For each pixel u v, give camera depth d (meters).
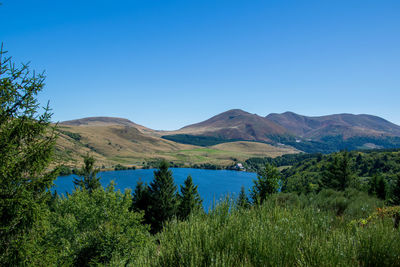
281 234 2.72
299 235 2.73
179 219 3.37
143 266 2.90
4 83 5.30
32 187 5.67
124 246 12.77
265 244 2.46
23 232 5.62
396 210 4.05
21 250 5.44
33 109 5.78
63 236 13.74
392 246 2.41
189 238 2.73
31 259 5.63
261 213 3.52
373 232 2.64
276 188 17.02
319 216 3.62
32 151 5.69
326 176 40.28
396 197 23.17
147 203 38.31
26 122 5.70
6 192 5.50
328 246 2.37
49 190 6.02
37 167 5.77
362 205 6.16
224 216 3.41
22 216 5.46
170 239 2.99
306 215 3.71
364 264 2.33
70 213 16.53
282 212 3.72
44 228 6.04
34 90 5.81
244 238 2.70
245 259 2.36
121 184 102.81
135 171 170.50
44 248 6.17
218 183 122.12
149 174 150.12
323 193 9.44
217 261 2.24
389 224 3.07
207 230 2.96
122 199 16.89
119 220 15.00
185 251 2.62
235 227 2.94
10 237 5.42
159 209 34.78
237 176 161.00
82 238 13.90
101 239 12.78
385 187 32.09
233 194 3.82
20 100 5.68
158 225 33.38
